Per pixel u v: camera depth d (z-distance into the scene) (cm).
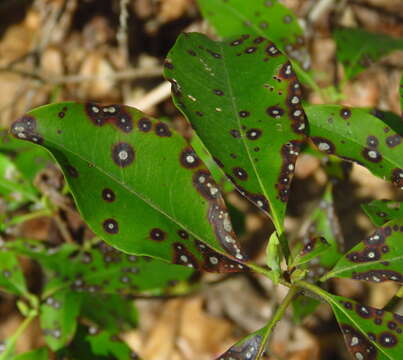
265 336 34
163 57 86
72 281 45
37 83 80
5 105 82
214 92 36
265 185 35
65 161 34
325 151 38
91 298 48
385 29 89
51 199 48
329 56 84
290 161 35
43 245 47
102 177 35
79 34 88
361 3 90
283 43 47
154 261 45
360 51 49
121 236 35
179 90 36
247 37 38
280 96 36
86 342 45
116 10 88
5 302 71
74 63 86
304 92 78
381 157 38
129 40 86
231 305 77
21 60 85
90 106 35
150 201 35
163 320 77
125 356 45
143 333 77
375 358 34
